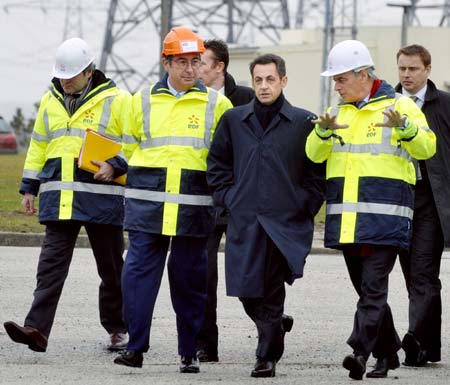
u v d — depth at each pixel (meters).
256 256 17.44
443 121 19.31
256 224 17.45
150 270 18.02
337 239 17.61
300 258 17.34
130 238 18.16
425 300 19.30
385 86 17.75
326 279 29.33
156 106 18.17
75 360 19.22
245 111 17.69
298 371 18.42
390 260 17.59
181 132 18.09
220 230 19.45
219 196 17.78
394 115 16.94
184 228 17.98
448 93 19.44
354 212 17.53
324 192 17.88
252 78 17.70
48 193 19.66
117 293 20.14
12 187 53.59
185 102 18.14
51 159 19.70
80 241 35.78
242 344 20.98
